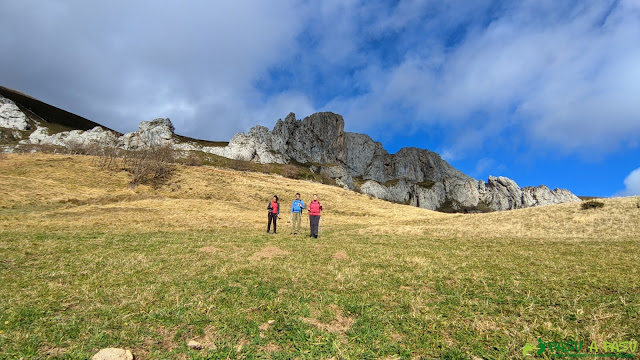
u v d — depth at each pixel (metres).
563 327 4.96
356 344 4.40
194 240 15.47
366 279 7.96
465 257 11.58
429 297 6.61
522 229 21.20
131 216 26.75
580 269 9.15
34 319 5.01
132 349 4.16
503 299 6.38
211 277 7.88
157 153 77.25
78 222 21.91
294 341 4.47
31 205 34.94
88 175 58.50
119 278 7.68
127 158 76.75
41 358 3.87
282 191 65.94
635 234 17.02
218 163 159.25
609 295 6.50
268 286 7.11
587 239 16.75
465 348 4.34
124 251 11.75
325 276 8.26
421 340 4.55
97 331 4.59
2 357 3.85
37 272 8.17
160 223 24.03
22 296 6.15
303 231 23.44
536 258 11.27
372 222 37.84
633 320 5.14
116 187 55.84
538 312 5.63
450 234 21.09
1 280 7.36
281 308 5.73
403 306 5.96
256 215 37.38
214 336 4.60
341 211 54.72
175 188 59.03
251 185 67.56
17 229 17.75
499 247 14.52
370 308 5.81
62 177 54.50
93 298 6.12
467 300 6.33
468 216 30.70
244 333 4.71
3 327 4.68
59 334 4.48
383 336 4.66
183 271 8.47
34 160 60.94
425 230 23.03
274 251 12.04
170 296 6.25
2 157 62.34
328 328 4.99
